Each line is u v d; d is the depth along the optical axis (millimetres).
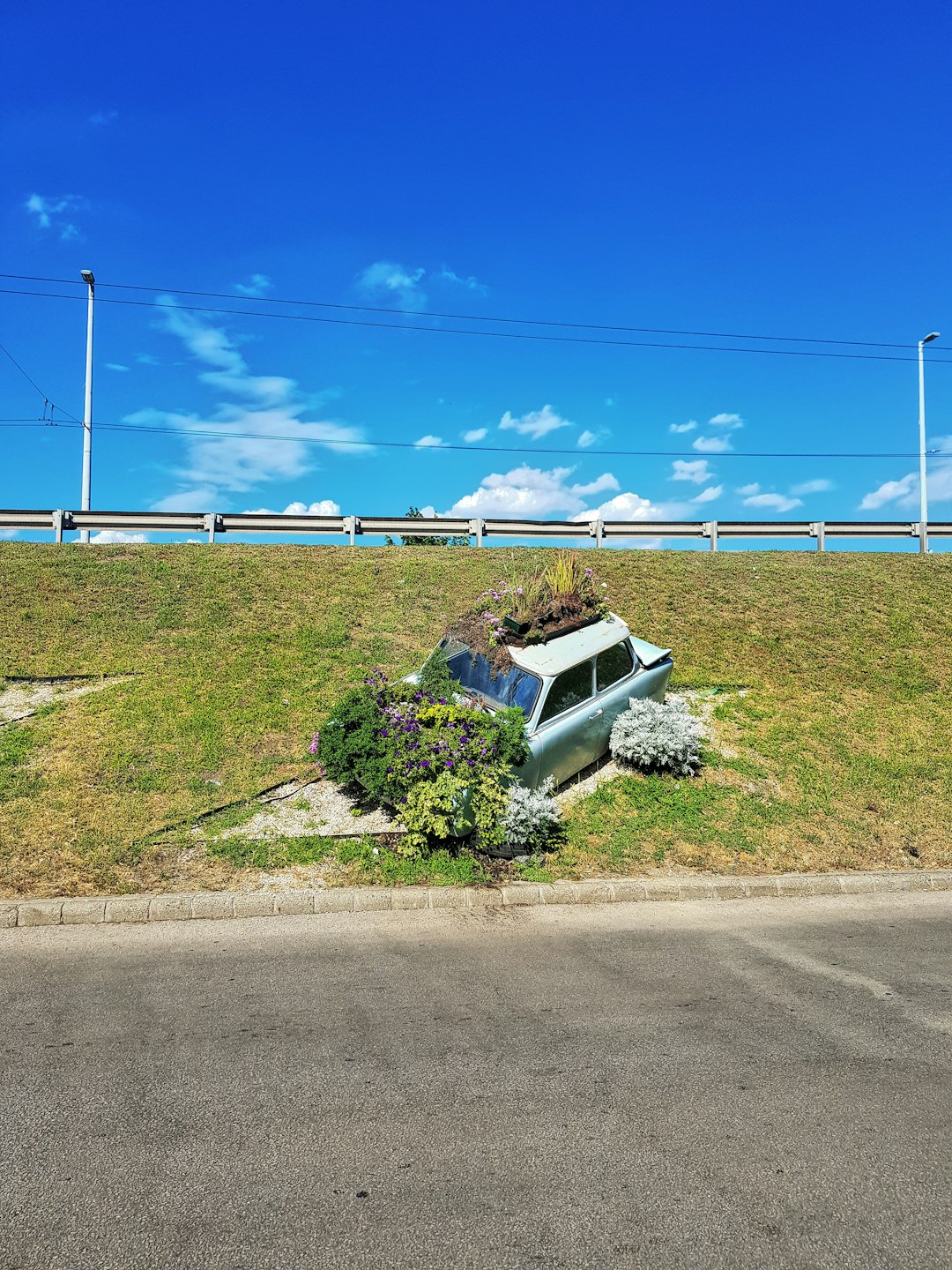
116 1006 4953
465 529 17938
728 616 15266
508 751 8141
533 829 8039
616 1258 2932
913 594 16672
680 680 12859
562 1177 3369
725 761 10508
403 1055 4387
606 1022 4879
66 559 15453
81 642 12312
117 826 8008
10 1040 4477
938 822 9562
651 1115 3855
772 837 9023
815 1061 4449
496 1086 4082
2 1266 2820
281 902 6891
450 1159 3473
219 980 5418
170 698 10734
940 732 11703
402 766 7676
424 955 5992
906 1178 3434
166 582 14719
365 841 8008
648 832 8906
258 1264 2865
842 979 5738
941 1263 2953
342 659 12422
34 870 7199
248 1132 3631
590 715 9469
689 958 6109
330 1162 3436
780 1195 3301
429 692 8891
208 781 9016
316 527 17391
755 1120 3842
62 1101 3852
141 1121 3697
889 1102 4031
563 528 18578
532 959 5977
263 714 10555
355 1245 2961
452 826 7742
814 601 16078
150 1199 3180
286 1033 4625
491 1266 2879
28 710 10352
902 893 8156
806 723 11703
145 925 6504
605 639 9914
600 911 7238
